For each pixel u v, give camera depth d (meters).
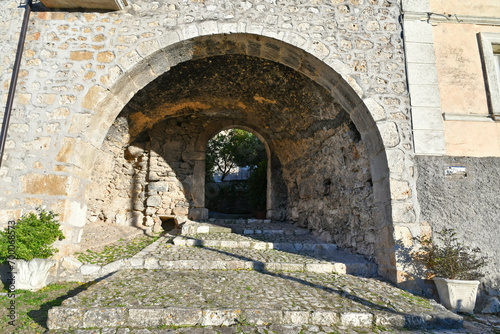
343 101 4.43
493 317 3.31
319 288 3.46
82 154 3.91
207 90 6.20
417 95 4.14
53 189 3.68
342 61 4.18
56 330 2.46
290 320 2.65
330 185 5.70
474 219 3.82
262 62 5.20
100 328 2.48
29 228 3.30
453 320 2.85
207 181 12.44
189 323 2.57
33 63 3.99
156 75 4.43
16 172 3.69
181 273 3.87
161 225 7.26
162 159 7.36
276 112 6.54
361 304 3.01
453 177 3.93
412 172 3.92
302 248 5.25
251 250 5.04
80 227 3.97
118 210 7.02
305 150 6.56
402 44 4.31
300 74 5.10
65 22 4.12
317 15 4.30
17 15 4.17
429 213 3.81
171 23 4.15
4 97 3.90
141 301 2.79
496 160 4.01
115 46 4.07
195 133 7.59
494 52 4.53
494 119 4.13
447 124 4.10
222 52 4.50
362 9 4.37
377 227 4.18
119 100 4.26
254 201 8.88
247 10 4.23
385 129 4.02
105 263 4.04
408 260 3.68
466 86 4.23
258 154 11.67
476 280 3.38
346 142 5.13
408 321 2.75
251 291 3.24
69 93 3.94
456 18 4.38
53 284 3.52
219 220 7.25
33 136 3.80
